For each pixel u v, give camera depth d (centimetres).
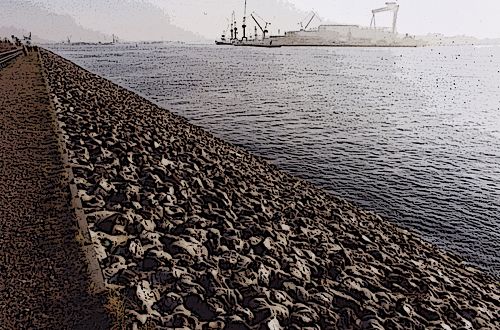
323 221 1255
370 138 2866
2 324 497
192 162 1515
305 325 619
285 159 2352
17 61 4028
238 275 711
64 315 516
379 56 16900
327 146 2634
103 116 1944
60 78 3095
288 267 793
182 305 590
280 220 1109
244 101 4372
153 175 1151
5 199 845
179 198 1075
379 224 1490
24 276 590
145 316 541
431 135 3008
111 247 710
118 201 920
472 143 2797
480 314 860
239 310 612
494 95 5347
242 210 1106
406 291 860
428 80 7275
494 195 1884
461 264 1277
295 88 5600
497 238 1500
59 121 1524
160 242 771
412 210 1719
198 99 4438
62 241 687
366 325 661
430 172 2181
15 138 1284
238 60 12044
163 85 5628
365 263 959
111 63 9906
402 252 1177
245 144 2633
